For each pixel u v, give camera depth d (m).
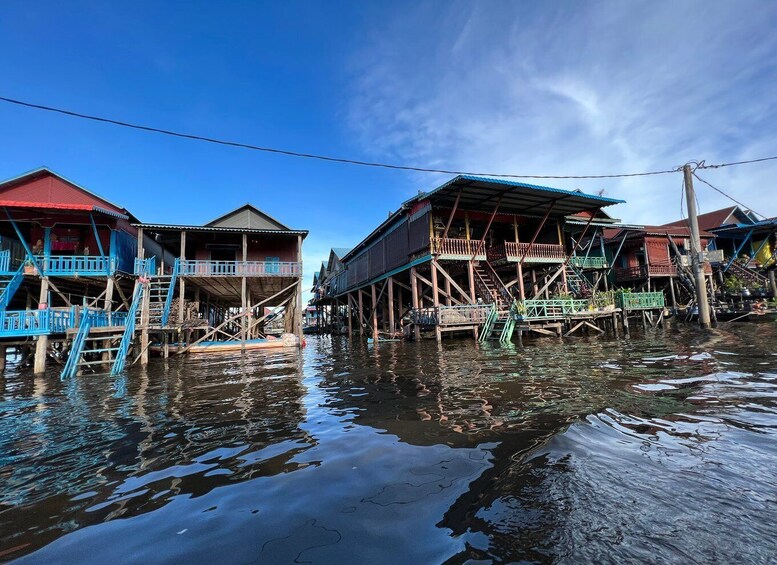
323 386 8.86
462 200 20.80
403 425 5.33
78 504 3.47
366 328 33.25
